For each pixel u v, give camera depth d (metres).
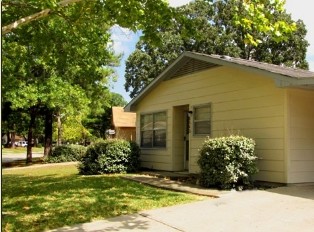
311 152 9.30
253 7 5.86
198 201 7.61
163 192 8.83
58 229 5.79
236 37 30.66
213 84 11.45
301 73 9.78
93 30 8.75
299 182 9.03
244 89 10.25
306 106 9.30
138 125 15.49
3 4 7.08
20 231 5.73
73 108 19.56
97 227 5.84
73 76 17.58
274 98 9.29
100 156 13.62
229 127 10.69
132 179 11.10
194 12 29.23
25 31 8.59
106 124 42.56
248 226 5.68
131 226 5.85
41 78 17.16
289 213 6.30
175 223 5.98
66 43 8.93
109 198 8.16
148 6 7.18
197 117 12.20
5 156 34.97
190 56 12.06
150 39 7.91
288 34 6.30
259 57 31.89
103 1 7.29
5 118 22.33
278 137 9.13
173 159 13.30
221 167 8.87
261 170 9.52
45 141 22.92
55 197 8.52
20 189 10.14
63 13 7.61
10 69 11.32
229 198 7.75
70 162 21.61
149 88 14.47
